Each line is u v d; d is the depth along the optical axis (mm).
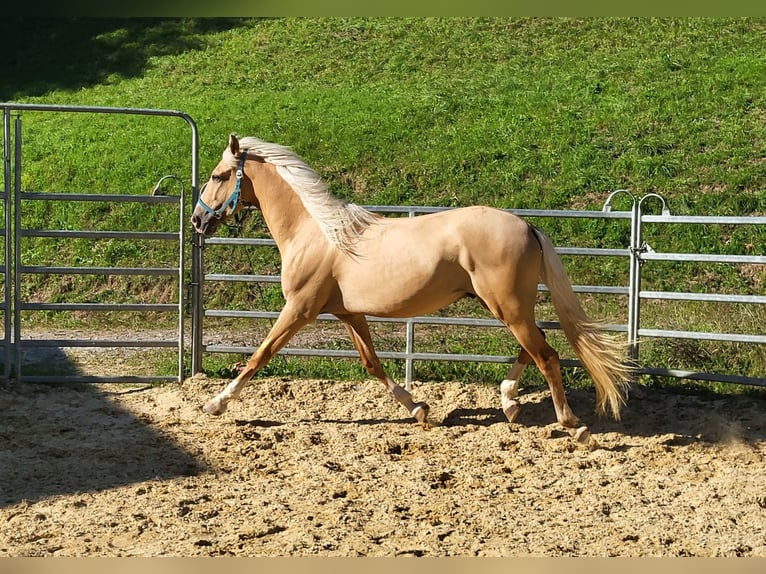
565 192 12836
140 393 7801
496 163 13703
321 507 5082
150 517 4914
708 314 9852
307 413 7230
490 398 7477
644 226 11969
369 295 6453
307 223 6660
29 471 5695
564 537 4617
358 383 7992
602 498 5250
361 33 20812
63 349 9867
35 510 5027
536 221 12430
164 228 13406
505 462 5941
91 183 14297
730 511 4984
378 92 16828
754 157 13000
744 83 15219
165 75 20188
